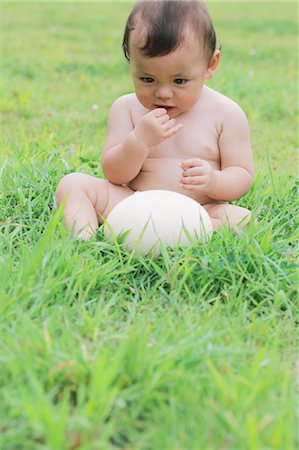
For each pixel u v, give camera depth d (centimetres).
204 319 261
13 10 1330
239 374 224
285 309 286
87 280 283
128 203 315
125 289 294
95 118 612
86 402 212
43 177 392
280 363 243
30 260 275
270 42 1128
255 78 793
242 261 297
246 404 204
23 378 217
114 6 1534
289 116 662
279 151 541
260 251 300
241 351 238
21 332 236
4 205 365
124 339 236
